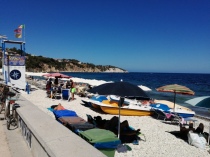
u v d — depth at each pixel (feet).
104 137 17.19
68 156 10.63
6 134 20.54
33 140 15.64
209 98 27.30
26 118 18.30
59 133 14.33
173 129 34.45
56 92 58.49
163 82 225.97
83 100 49.83
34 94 62.69
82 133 18.33
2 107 28.50
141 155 22.24
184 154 23.79
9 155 15.90
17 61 59.31
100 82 82.02
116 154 21.81
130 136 25.67
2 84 34.88
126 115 43.60
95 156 10.73
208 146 27.02
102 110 43.24
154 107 45.57
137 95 21.67
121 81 23.68
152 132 31.99
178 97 94.58
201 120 46.70
